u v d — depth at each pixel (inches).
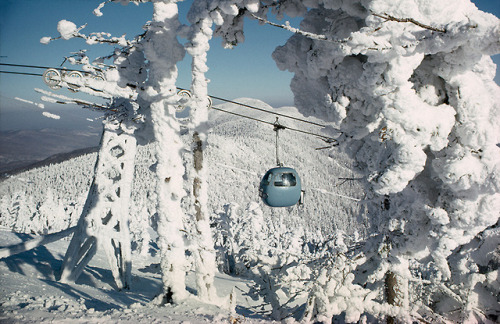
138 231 1482.5
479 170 216.4
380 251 275.3
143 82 358.0
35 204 2487.7
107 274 682.2
